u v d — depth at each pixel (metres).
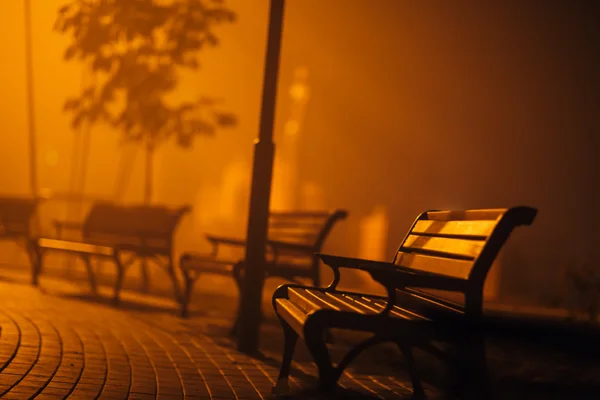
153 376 4.88
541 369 5.74
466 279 3.72
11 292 9.49
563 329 7.55
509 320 8.33
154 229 9.79
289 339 4.72
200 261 8.27
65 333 6.38
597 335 7.29
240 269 7.43
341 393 4.71
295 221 7.98
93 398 4.11
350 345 7.10
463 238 4.09
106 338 6.32
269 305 10.32
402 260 4.96
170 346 6.23
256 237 6.45
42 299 8.98
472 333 3.71
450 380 5.44
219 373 5.20
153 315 8.43
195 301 10.51
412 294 4.68
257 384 4.92
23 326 6.55
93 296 9.96
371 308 4.27
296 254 7.83
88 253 9.60
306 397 4.52
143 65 11.45
